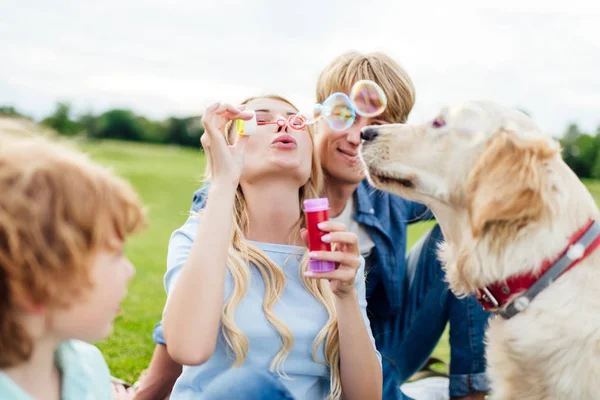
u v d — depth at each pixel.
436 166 2.35
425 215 3.12
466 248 2.24
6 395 1.33
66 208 1.28
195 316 1.84
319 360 2.08
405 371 3.07
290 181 2.20
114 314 1.51
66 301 1.33
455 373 2.91
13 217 1.23
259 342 2.03
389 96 2.95
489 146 2.20
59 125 29.09
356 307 2.05
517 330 2.14
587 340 2.02
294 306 2.13
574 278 2.07
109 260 1.44
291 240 2.30
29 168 1.28
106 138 30.58
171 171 18.73
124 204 1.43
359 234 3.01
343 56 3.08
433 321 3.00
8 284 1.25
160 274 5.90
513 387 2.24
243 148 2.06
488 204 2.11
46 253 1.25
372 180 2.50
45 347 1.44
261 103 2.31
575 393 2.05
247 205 2.27
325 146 2.83
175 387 2.10
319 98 3.13
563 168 2.14
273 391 1.89
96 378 1.63
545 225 2.07
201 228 1.93
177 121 31.50
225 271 2.01
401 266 3.02
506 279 2.14
